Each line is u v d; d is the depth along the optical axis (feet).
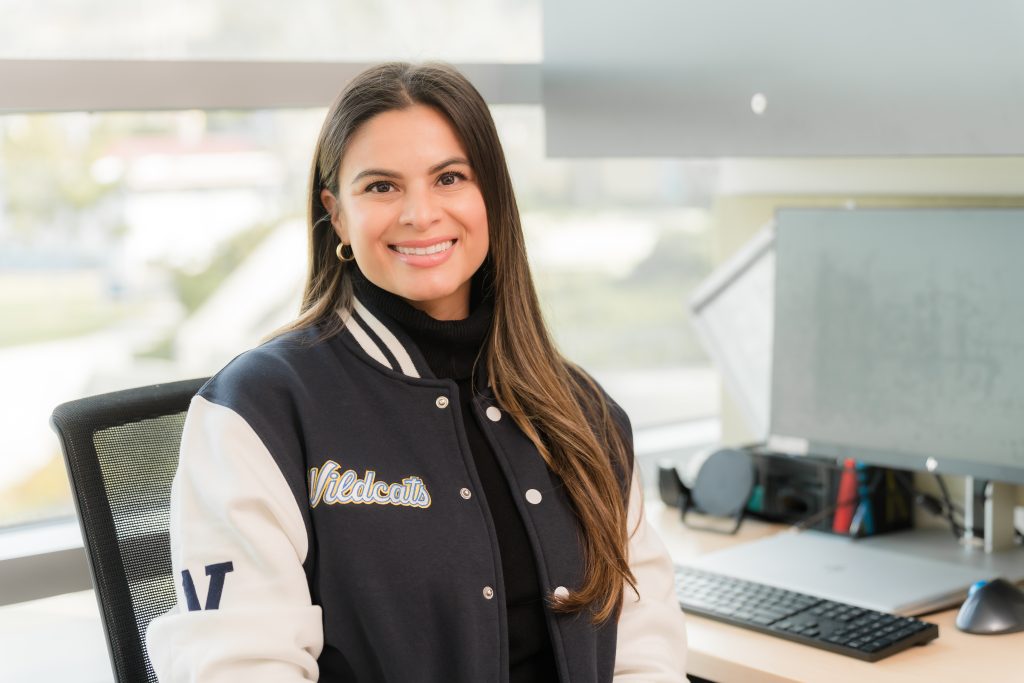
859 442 6.09
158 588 4.45
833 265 6.14
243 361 4.39
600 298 8.84
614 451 4.94
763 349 7.10
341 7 7.00
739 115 5.83
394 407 4.41
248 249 7.55
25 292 6.88
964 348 5.64
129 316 7.39
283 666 3.94
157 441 4.62
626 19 6.28
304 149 6.75
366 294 4.60
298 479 4.19
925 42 5.03
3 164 6.79
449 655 4.19
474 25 7.32
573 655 4.38
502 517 4.48
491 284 4.78
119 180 7.25
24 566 5.52
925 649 4.84
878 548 6.03
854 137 5.35
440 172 4.42
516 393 4.69
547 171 8.29
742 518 6.57
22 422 6.66
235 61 6.08
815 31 5.45
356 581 4.13
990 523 5.89
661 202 8.56
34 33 6.24
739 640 4.98
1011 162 5.85
